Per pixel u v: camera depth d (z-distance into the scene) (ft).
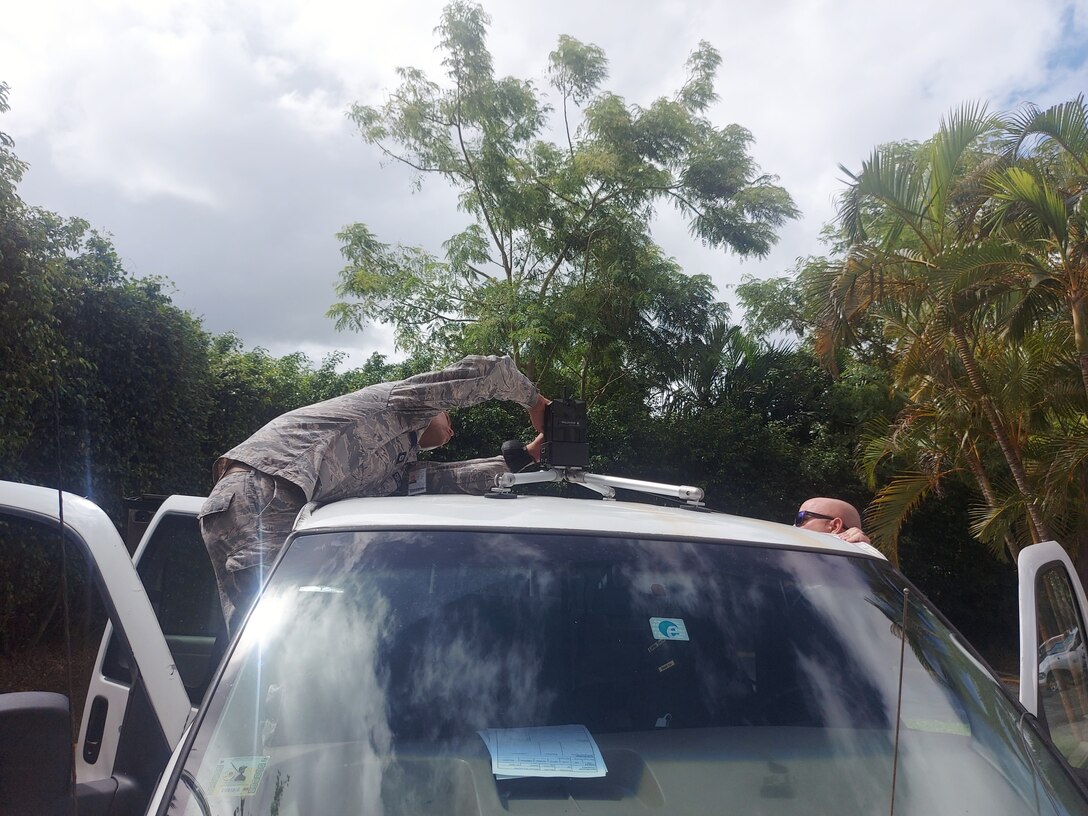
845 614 7.04
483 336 42.42
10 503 7.89
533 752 5.54
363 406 10.25
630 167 46.93
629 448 44.60
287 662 5.89
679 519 8.00
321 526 7.11
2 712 5.49
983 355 31.76
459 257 45.70
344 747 5.39
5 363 23.85
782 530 8.27
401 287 44.91
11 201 22.58
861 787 5.51
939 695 6.41
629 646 6.49
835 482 50.06
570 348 46.24
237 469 9.49
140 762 8.25
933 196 29.48
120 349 29.30
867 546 8.25
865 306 30.01
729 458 45.83
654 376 48.80
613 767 5.55
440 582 6.64
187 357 32.27
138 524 12.11
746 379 53.11
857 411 50.67
